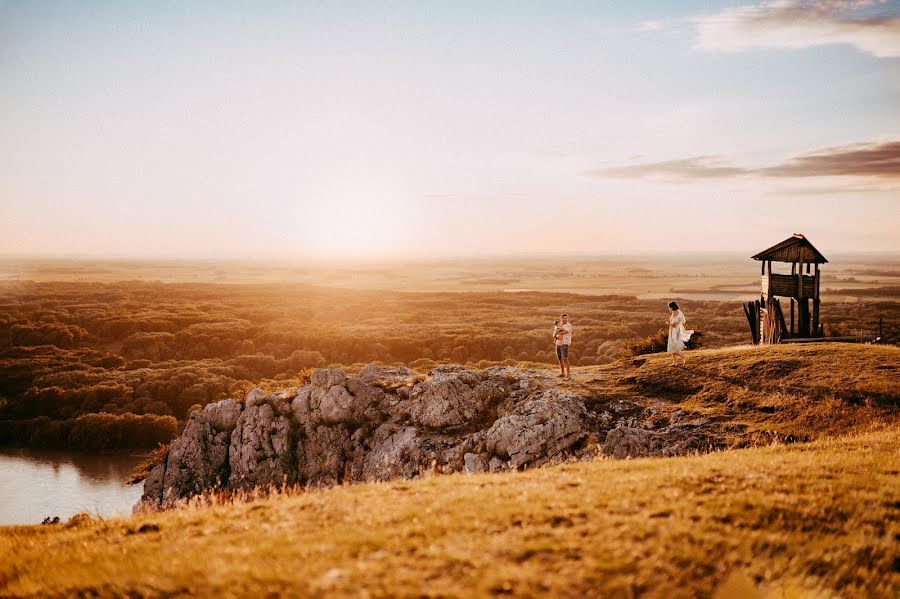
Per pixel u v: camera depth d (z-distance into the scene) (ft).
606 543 25.12
